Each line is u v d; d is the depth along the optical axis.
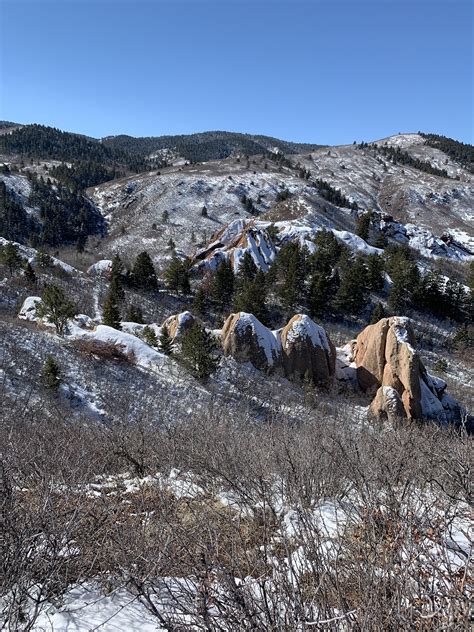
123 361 26.55
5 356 22.36
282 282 53.91
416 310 52.66
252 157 171.00
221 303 50.09
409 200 139.88
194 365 26.22
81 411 19.50
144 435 9.15
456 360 43.91
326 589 2.39
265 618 2.19
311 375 29.70
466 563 2.36
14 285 39.81
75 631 2.62
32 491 4.55
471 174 183.38
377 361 29.89
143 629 2.65
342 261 55.53
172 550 3.35
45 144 178.62
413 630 1.97
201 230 100.62
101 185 135.00
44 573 2.99
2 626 2.57
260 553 3.00
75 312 34.00
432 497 4.40
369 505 3.55
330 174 167.25
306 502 4.41
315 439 7.07
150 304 47.75
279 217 85.94
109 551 3.31
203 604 2.21
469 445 5.93
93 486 5.86
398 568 2.38
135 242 93.81
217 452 6.54
